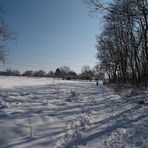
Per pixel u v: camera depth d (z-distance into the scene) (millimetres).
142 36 30484
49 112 12070
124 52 42719
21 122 8961
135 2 13648
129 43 35219
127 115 12805
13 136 7254
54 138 7672
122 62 46906
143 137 8297
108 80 71062
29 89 29688
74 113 12641
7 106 12383
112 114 13109
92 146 7223
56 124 9625
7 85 35469
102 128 9594
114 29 34000
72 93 23734
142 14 13891
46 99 18141
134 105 17266
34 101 16188
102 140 7906
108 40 45844
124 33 34781
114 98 22875
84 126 9805
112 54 53344
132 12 13914
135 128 9688
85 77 142125
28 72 158125
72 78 140250
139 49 37000
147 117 12148
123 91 29172
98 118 11789
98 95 26438
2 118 9242
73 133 8570
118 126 10023
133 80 39094
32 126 8680
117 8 13930
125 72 47000
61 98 19969
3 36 25484
